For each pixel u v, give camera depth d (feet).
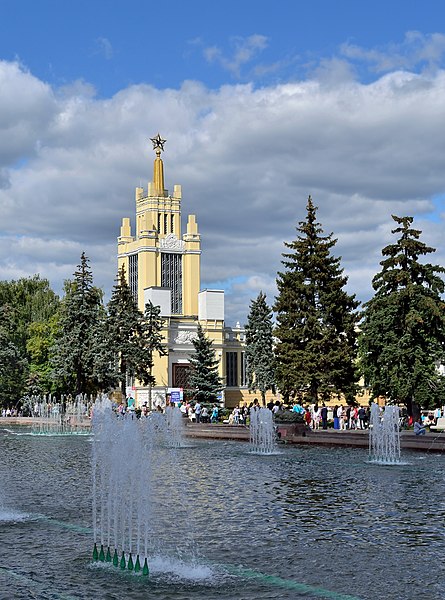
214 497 80.59
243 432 175.42
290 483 92.22
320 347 236.02
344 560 52.16
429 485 89.66
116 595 44.32
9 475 102.17
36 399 347.36
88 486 90.12
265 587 45.78
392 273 200.23
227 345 419.95
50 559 52.65
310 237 244.01
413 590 44.98
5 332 337.72
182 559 52.49
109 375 294.87
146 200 455.63
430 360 197.67
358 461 119.55
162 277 444.55
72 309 297.53
